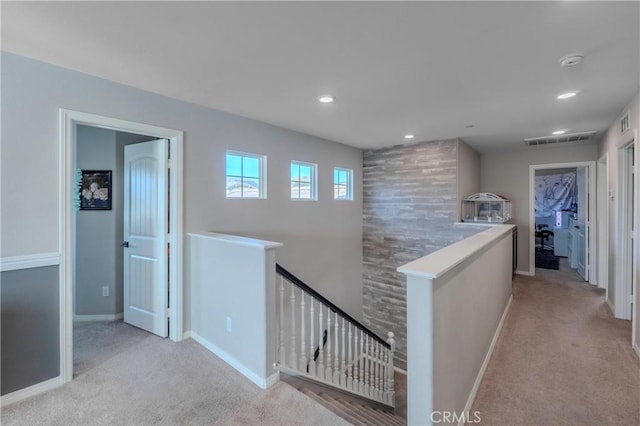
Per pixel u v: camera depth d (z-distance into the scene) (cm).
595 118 352
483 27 172
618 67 221
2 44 192
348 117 349
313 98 288
